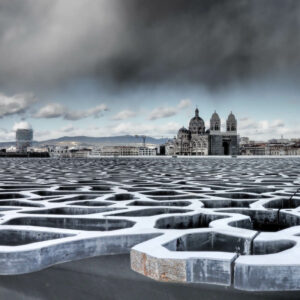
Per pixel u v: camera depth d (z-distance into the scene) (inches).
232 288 229.0
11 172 1184.2
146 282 242.7
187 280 210.8
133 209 401.7
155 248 229.0
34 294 230.1
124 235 276.4
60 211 426.3
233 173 1101.7
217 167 1557.6
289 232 271.3
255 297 216.5
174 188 659.4
